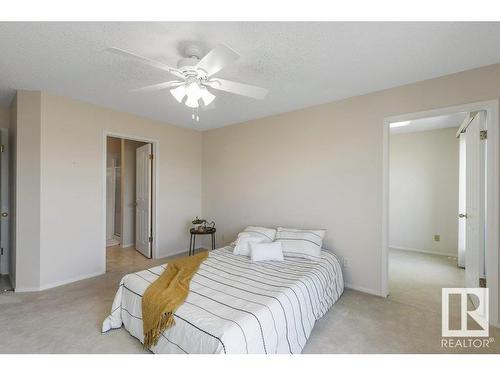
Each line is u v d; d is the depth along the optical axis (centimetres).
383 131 270
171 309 162
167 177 418
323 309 226
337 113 302
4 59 210
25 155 275
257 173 384
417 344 189
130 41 184
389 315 232
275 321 163
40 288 280
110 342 188
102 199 335
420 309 244
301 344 181
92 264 325
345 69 226
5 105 327
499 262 212
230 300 174
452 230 440
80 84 261
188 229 452
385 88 267
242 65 219
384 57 205
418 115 249
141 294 190
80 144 312
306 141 329
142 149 432
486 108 219
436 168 456
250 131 394
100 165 331
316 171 320
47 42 185
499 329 208
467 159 279
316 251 276
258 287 195
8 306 243
